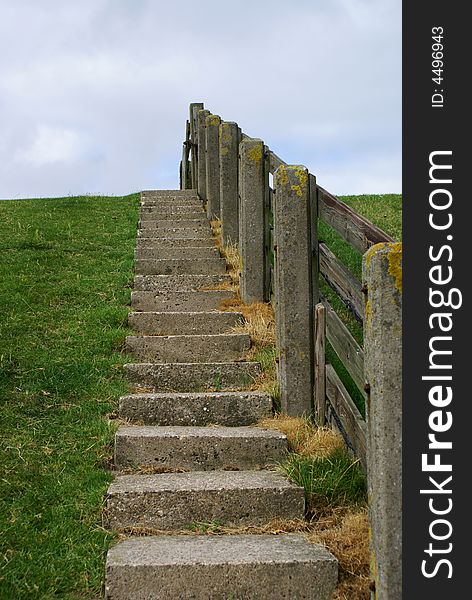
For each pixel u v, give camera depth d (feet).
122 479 15.25
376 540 10.90
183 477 15.40
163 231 33.73
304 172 18.08
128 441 16.21
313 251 18.24
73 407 18.07
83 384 19.16
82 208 41.93
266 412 18.33
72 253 31.12
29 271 27.94
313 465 15.23
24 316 23.08
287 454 16.38
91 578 12.35
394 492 10.67
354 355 15.07
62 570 12.43
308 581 12.25
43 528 13.52
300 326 18.12
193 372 20.10
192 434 16.46
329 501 14.65
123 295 25.82
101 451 16.31
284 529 14.14
